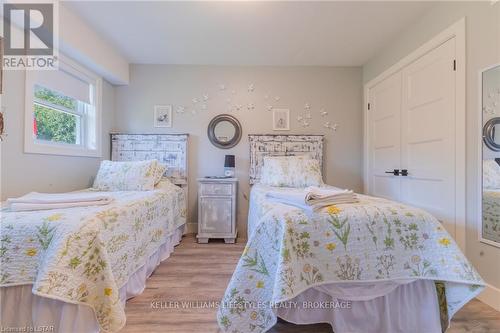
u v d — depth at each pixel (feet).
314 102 11.68
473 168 5.98
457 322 5.00
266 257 4.48
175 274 7.23
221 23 8.11
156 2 7.07
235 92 11.58
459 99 6.34
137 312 5.34
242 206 11.53
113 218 5.08
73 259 4.04
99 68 9.36
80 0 6.99
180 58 10.88
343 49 9.95
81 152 9.18
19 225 4.17
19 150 6.69
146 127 11.51
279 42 9.37
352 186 11.71
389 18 7.80
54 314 4.04
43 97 7.79
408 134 8.45
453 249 4.45
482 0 5.75
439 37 6.99
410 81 8.33
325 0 6.94
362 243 4.52
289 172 9.56
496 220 5.45
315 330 4.82
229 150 11.58
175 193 9.72
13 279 4.05
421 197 7.82
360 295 4.47
